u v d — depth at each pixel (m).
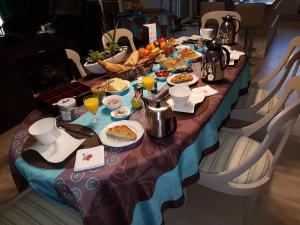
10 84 2.47
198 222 1.50
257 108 1.71
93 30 3.93
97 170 0.87
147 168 0.90
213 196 1.66
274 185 1.68
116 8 4.48
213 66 1.38
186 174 1.05
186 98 1.15
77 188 0.84
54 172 0.90
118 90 1.41
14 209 1.12
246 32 3.79
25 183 1.20
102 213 0.88
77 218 1.06
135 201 0.91
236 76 1.53
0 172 2.05
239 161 1.27
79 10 3.89
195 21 6.51
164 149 0.95
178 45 2.19
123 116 1.16
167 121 0.98
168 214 1.56
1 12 4.31
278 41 4.70
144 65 1.66
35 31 4.01
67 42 3.04
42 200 1.15
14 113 2.59
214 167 1.25
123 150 0.96
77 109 1.30
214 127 1.19
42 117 1.27
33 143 1.06
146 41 2.21
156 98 1.21
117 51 1.86
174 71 1.64
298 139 2.08
